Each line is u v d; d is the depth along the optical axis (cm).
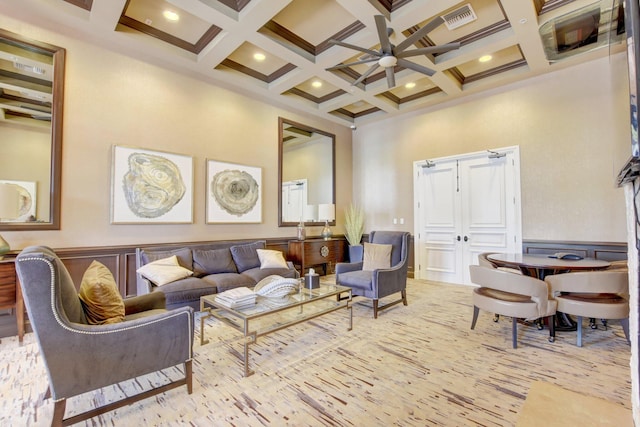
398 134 625
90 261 342
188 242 430
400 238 416
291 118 573
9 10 305
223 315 268
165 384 208
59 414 159
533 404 160
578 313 271
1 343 281
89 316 198
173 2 304
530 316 268
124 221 371
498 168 495
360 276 379
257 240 498
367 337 299
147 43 374
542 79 453
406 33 358
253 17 327
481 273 295
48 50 325
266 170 530
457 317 358
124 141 376
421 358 253
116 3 303
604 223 402
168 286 329
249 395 201
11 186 283
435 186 571
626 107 121
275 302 271
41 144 332
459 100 539
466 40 392
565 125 432
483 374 226
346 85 486
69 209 336
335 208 652
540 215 451
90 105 351
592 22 305
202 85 450
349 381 218
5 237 303
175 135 420
